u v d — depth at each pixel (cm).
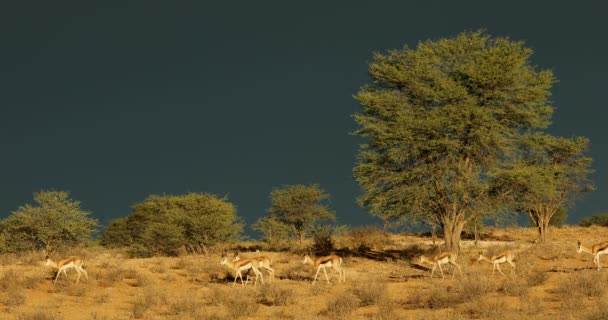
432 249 6097
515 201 5500
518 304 3177
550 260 5150
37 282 3969
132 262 5231
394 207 5331
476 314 3038
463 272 4472
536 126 5562
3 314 3247
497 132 5409
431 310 3206
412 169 5338
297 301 3559
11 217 6512
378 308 3269
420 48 5725
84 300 3688
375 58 5809
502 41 5741
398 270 5016
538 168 5550
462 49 5697
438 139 5325
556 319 2767
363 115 5662
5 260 5281
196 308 3341
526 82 5584
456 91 5306
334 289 3966
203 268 4866
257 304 3444
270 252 6372
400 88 5716
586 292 3334
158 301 3550
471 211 5416
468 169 5450
